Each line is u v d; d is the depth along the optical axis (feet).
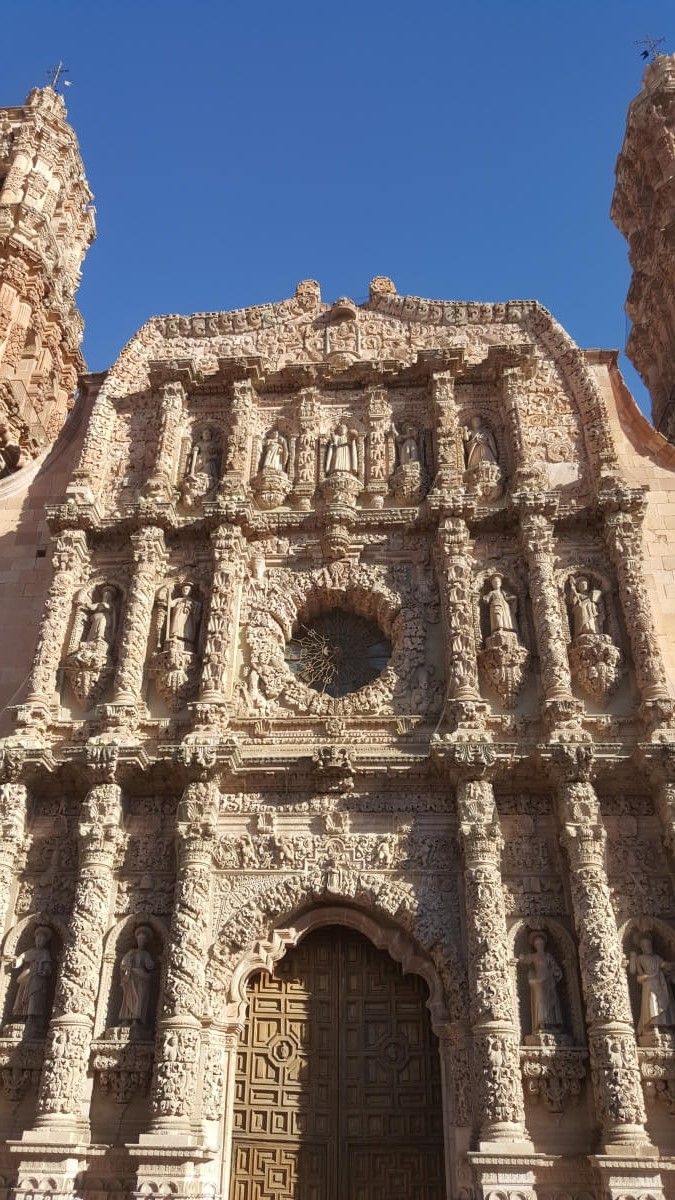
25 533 82.64
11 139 120.98
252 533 77.56
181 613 73.20
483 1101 53.52
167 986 58.23
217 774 64.28
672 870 61.11
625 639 70.33
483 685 69.46
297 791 65.87
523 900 61.41
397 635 72.95
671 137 110.11
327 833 64.08
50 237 113.09
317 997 62.44
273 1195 56.70
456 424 81.00
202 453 82.99
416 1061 60.03
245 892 62.54
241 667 71.77
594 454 78.64
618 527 72.79
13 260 106.52
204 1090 56.85
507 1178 50.70
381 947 61.93
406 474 78.64
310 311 91.50
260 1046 60.85
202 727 66.54
